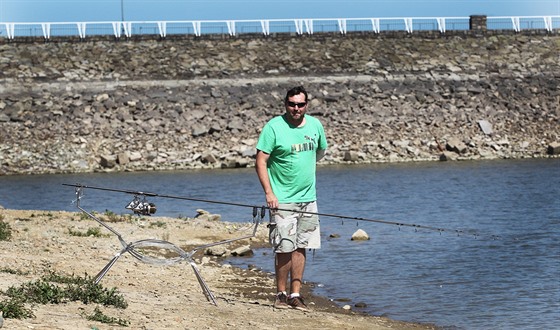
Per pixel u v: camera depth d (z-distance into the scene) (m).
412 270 39.41
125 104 120.44
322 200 75.00
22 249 36.00
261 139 25.05
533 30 146.38
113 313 22.70
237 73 130.50
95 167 106.94
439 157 115.50
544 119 129.12
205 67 130.38
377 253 44.03
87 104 119.75
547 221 59.38
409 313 30.45
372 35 141.00
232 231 49.97
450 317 29.89
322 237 50.03
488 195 77.25
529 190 80.56
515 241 48.75
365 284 35.88
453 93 132.75
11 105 117.88
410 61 137.88
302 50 136.88
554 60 142.12
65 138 112.44
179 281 32.66
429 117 126.12
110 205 71.62
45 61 126.00
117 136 114.12
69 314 21.59
